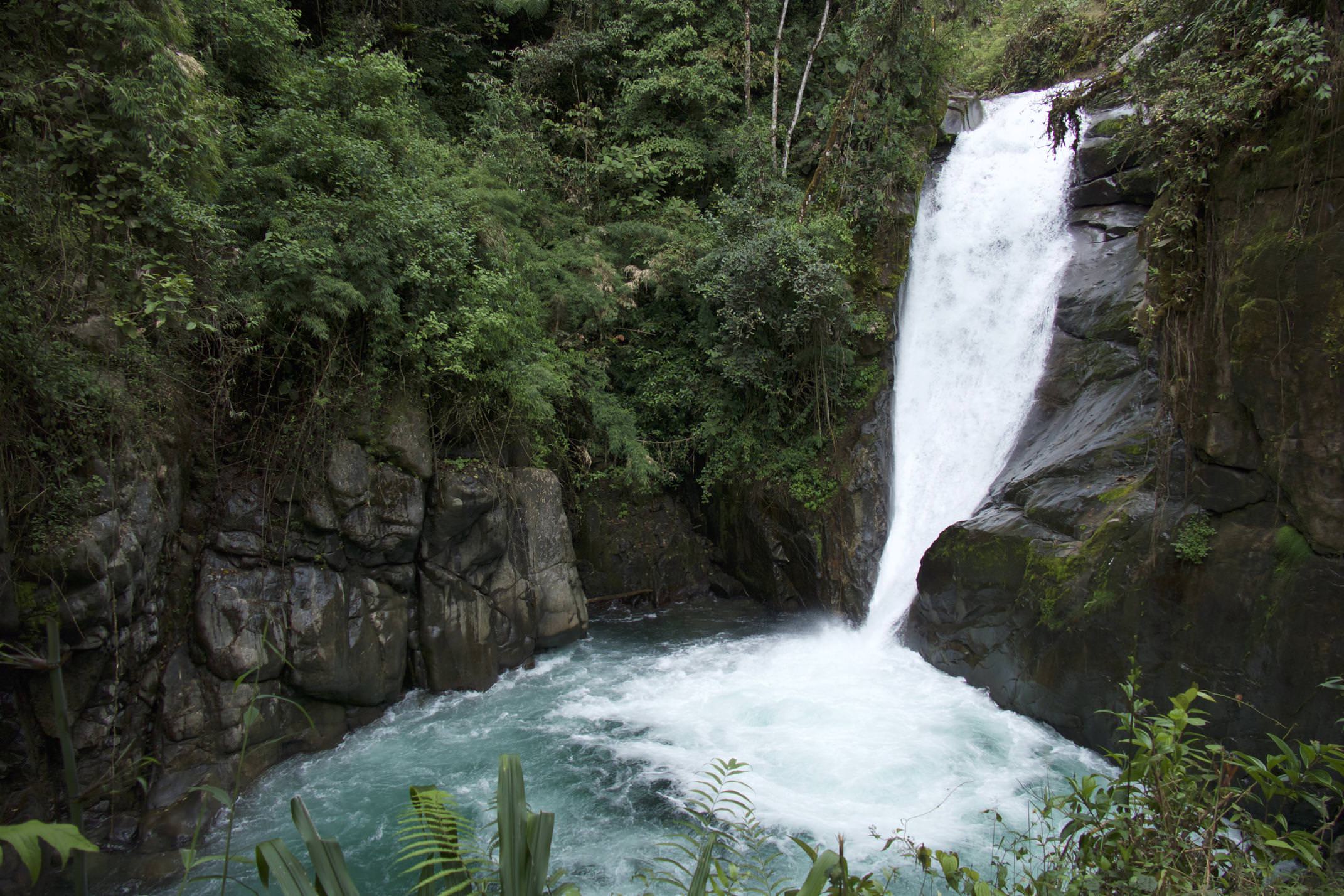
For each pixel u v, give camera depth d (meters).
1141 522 8.40
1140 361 10.45
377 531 9.30
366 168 9.45
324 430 9.05
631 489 14.52
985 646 9.98
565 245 14.00
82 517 6.64
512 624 11.05
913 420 13.46
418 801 2.59
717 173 16.34
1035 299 12.61
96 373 6.91
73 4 7.07
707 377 14.63
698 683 10.77
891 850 6.83
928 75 15.09
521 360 11.46
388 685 9.60
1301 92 6.83
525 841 2.31
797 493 13.23
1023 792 7.76
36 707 6.57
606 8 17.06
